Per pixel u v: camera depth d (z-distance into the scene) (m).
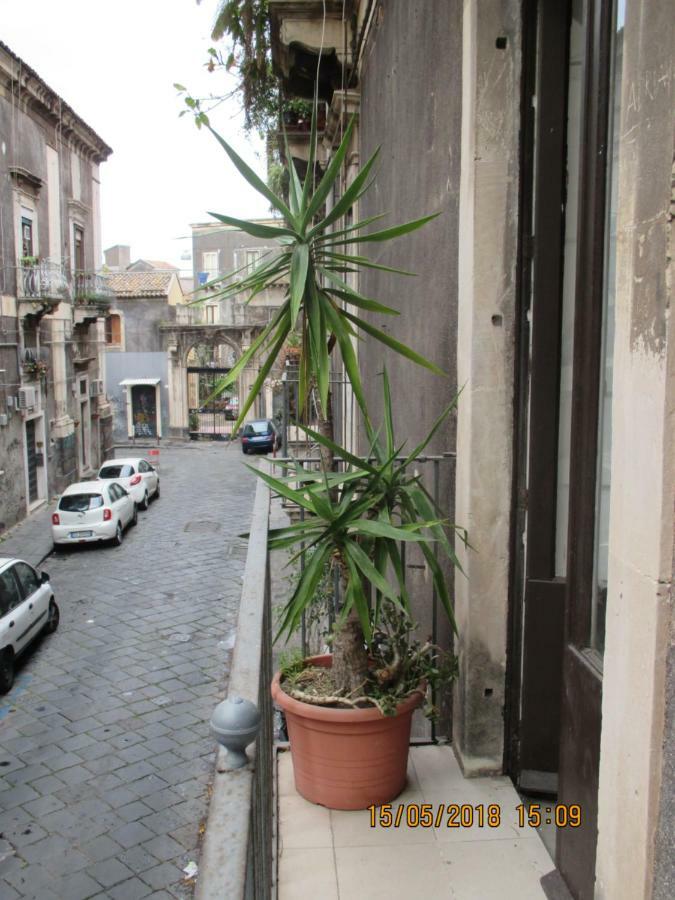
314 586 2.53
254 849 1.34
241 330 33.34
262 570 2.03
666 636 1.45
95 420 25.72
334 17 7.27
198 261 40.53
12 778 7.45
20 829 6.65
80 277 23.38
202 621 11.92
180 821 6.77
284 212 2.78
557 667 2.78
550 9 2.64
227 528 18.45
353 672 2.72
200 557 15.74
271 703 2.62
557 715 2.78
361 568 2.49
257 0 7.12
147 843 6.47
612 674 1.66
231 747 1.26
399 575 2.61
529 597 2.78
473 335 2.79
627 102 1.54
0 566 10.20
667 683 1.45
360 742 2.62
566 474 2.75
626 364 1.57
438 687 3.05
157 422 34.31
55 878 6.04
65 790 7.25
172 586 13.75
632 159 1.52
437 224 3.60
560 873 2.24
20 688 9.50
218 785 1.20
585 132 2.04
